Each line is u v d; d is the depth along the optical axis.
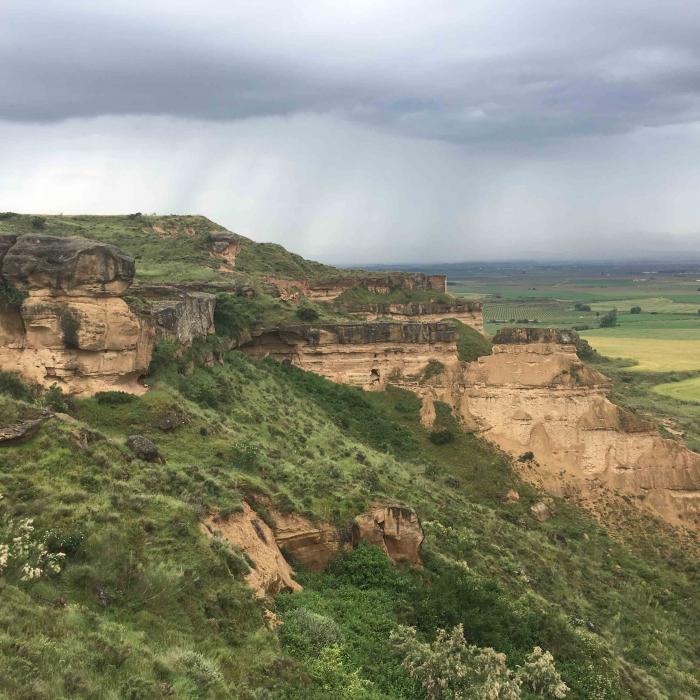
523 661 30.94
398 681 25.61
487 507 58.03
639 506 63.62
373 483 45.75
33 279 42.44
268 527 31.94
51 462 27.44
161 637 21.12
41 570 21.08
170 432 40.06
